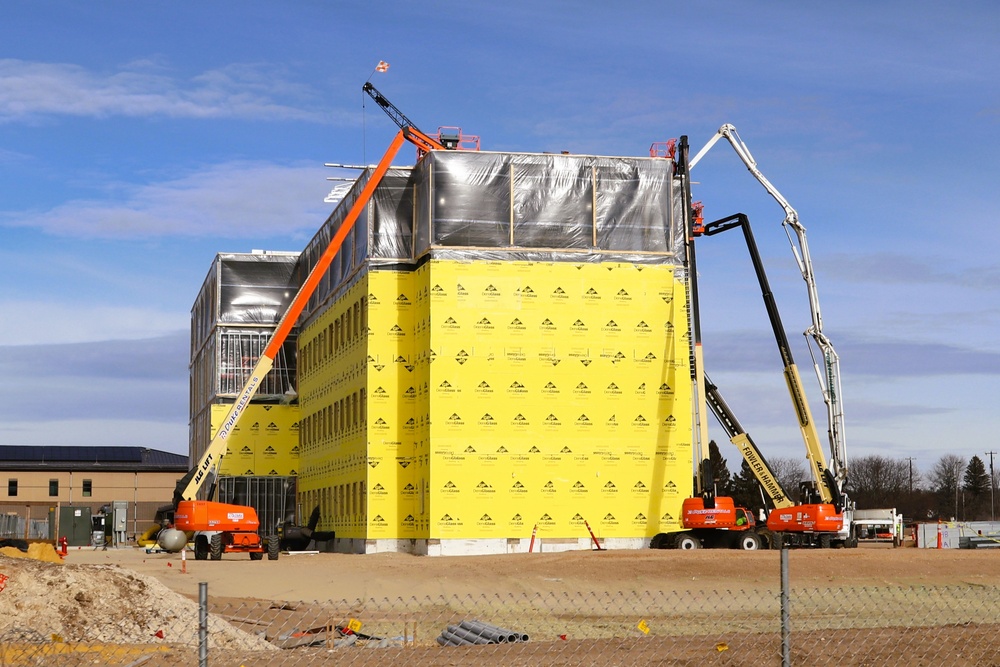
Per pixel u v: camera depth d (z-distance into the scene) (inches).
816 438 2149.4
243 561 2001.7
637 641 732.0
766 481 2188.7
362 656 667.4
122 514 3599.9
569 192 2186.3
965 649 671.8
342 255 2517.2
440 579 1496.1
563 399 2133.4
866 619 1057.5
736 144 2297.0
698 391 2127.2
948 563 1576.0
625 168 2214.6
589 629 963.3
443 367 2106.3
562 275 2160.4
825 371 2169.0
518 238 2161.7
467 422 2102.6
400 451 2239.2
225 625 778.2
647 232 2207.2
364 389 2279.8
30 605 725.9
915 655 655.8
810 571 1536.7
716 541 2071.9
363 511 2262.6
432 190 2148.1
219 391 3043.8
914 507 7022.6
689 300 2183.8
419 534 2164.1
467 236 2144.4
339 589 1400.1
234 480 2977.4
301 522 2918.3
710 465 2087.8
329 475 2603.3
